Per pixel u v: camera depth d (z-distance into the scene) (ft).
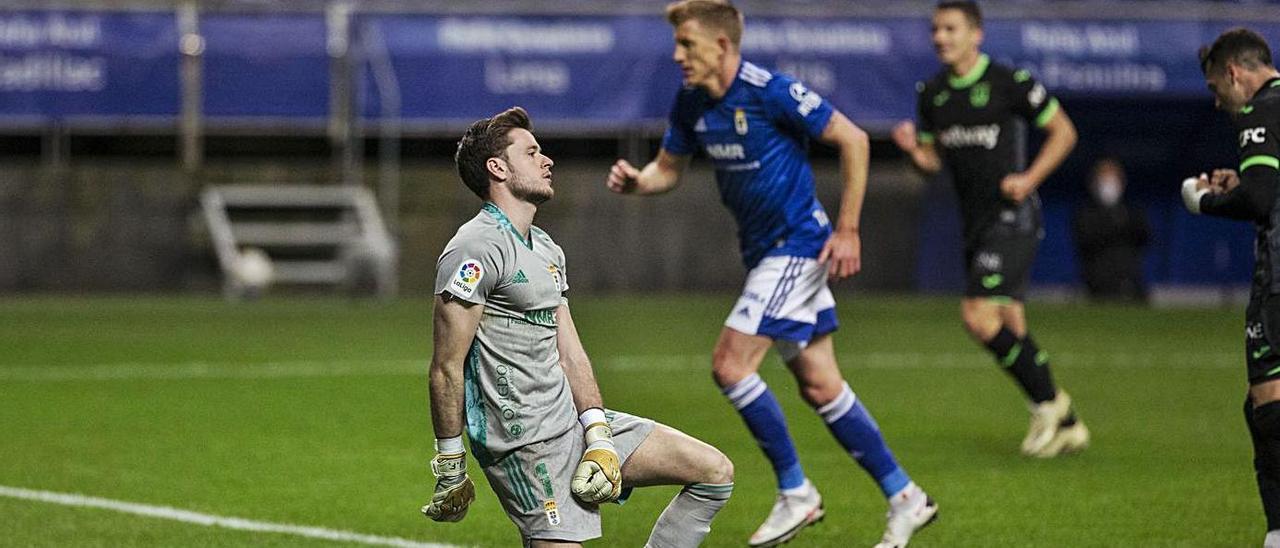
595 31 226.38
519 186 52.01
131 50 220.84
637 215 238.07
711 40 71.51
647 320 196.95
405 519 76.84
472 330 51.11
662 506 81.97
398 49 223.51
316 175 236.43
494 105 224.74
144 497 82.23
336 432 105.50
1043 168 95.45
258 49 223.71
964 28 98.12
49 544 70.74
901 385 135.64
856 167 70.74
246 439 102.22
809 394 71.92
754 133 71.72
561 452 52.31
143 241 232.53
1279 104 62.44
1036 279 249.96
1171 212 250.37
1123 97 243.19
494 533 73.56
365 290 228.43
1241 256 250.16
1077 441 97.96
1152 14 232.73
